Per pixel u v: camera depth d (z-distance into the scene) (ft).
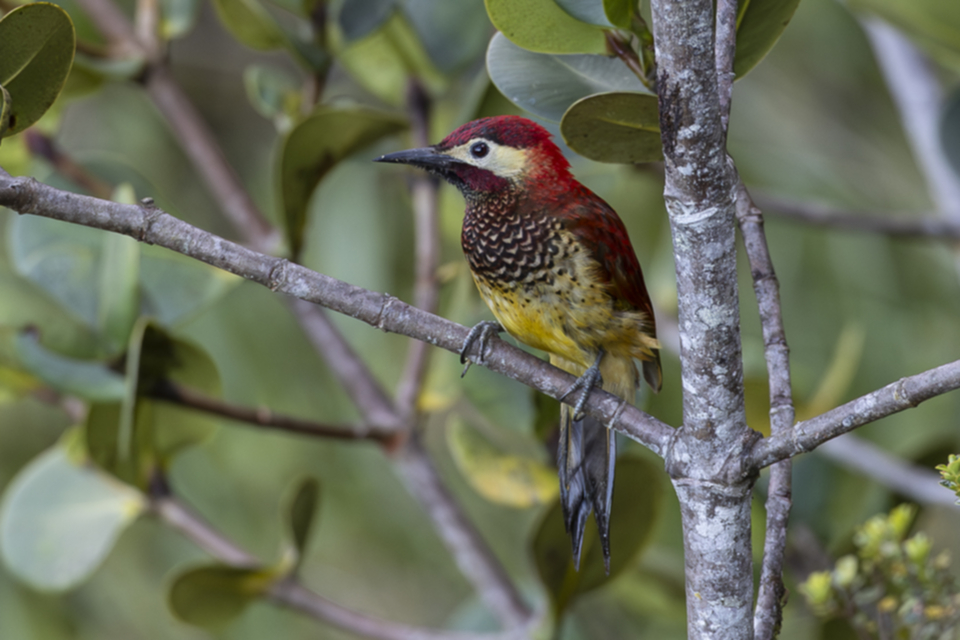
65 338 21.68
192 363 21.07
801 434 12.82
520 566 32.91
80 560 24.49
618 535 19.40
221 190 25.54
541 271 18.98
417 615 35.17
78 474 25.38
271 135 34.78
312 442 31.96
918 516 24.13
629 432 14.87
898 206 36.01
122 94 32.48
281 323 31.48
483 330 15.72
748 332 32.71
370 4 22.88
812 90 36.01
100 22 25.52
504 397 22.71
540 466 23.54
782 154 34.27
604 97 13.76
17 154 25.13
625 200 32.83
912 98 29.04
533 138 19.54
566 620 26.63
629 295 19.12
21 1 23.16
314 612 23.25
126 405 20.34
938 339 33.14
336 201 30.48
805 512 24.48
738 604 13.55
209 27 34.94
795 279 33.24
